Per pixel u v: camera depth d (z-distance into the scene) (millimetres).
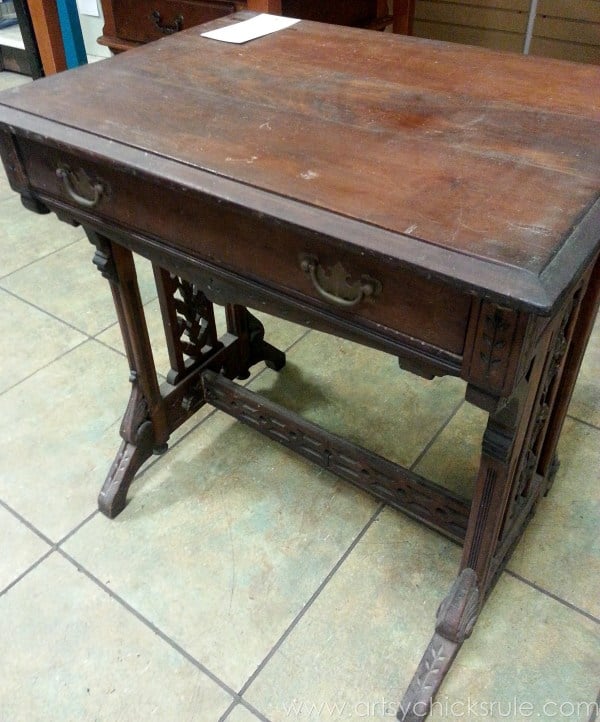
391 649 1122
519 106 942
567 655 1105
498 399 717
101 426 1541
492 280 617
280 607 1187
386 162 805
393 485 1252
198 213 833
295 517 1337
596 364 1688
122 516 1344
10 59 3393
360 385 1647
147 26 1789
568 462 1429
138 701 1067
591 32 2111
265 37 1226
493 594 1193
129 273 1166
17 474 1436
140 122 914
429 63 1096
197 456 1465
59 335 1824
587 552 1256
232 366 1563
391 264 661
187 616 1178
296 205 729
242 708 1054
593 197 730
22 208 2414
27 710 1062
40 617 1183
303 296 807
